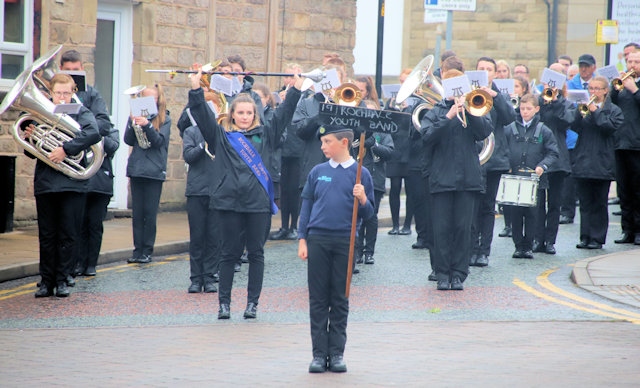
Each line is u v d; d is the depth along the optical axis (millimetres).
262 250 14672
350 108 12344
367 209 12055
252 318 14578
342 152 12172
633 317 14555
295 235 22641
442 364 11859
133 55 25062
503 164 19000
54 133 15766
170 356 12297
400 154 22906
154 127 18844
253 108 14766
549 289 16766
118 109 24938
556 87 20547
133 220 19266
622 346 12727
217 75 15680
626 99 21078
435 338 13234
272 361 12078
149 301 15805
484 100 16328
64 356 12281
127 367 11742
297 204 22578
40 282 16359
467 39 44094
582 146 20922
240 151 14500
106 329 13828
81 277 17750
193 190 16578
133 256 19312
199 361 12055
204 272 16688
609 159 20844
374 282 17406
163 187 25688
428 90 17234
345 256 11859
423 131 16781
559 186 20531
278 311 15086
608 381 11039
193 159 16625
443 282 16688
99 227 17875
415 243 21734
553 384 10922
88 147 15875
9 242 20312
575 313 14812
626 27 34875
